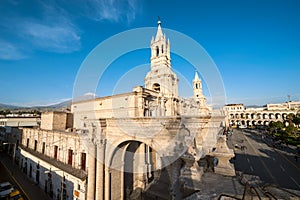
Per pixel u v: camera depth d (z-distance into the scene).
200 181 10.49
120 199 20.75
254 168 34.69
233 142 64.56
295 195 8.17
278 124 79.75
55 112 35.38
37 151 34.47
